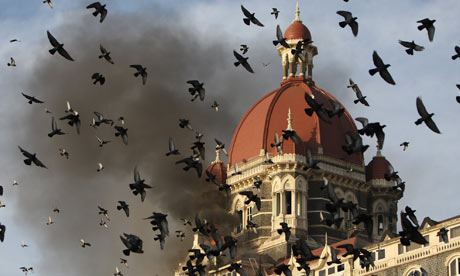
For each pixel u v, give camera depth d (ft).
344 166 440.45
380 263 333.21
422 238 148.05
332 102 145.28
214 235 170.60
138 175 154.10
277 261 406.21
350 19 138.92
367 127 143.33
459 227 311.68
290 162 424.05
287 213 425.69
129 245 156.15
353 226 428.56
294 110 449.06
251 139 448.24
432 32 139.54
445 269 311.06
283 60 476.95
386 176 169.78
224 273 398.83
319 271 359.66
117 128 164.86
